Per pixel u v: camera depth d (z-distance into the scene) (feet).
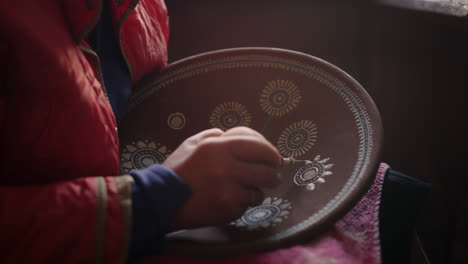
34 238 1.45
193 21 4.06
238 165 1.67
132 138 2.23
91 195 1.53
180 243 1.66
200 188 1.66
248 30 4.04
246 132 1.76
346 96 2.07
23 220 1.45
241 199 1.68
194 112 2.31
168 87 2.36
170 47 4.17
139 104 2.33
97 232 1.50
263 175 1.69
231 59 2.35
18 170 1.65
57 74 1.62
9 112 1.60
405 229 2.13
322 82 2.17
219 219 1.68
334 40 3.89
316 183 1.88
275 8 3.92
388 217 2.15
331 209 1.71
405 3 3.32
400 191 2.19
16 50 1.56
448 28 3.11
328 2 3.77
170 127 2.28
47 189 1.52
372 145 1.85
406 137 3.69
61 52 1.65
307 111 2.17
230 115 2.28
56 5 1.78
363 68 3.86
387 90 3.72
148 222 1.58
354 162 1.84
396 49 3.57
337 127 2.03
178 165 1.70
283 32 3.99
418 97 3.54
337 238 1.77
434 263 3.59
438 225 3.56
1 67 1.58
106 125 1.80
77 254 1.49
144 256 1.67
